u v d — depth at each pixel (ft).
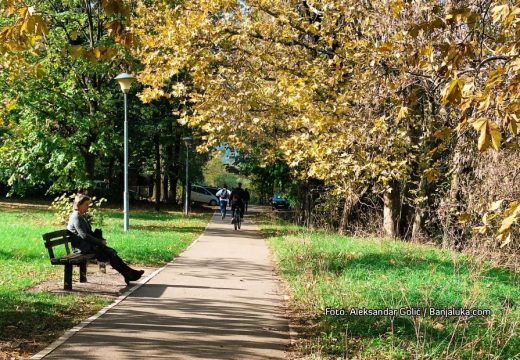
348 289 32.60
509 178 43.47
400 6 32.53
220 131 63.05
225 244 62.18
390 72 41.50
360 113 47.01
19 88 68.33
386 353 21.77
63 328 23.12
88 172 80.02
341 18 50.16
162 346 20.83
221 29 53.98
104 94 79.77
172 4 59.93
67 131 79.25
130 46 20.11
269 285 35.70
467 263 42.50
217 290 33.09
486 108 13.47
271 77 55.72
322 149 48.67
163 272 39.27
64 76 77.82
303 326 25.63
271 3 53.52
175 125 129.08
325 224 81.10
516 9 14.74
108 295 30.07
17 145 75.66
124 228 69.10
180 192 187.93
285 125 63.67
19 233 58.90
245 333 23.48
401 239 71.05
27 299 27.58
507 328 26.00
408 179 58.65
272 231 83.15
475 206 43.62
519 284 36.94
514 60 14.20
